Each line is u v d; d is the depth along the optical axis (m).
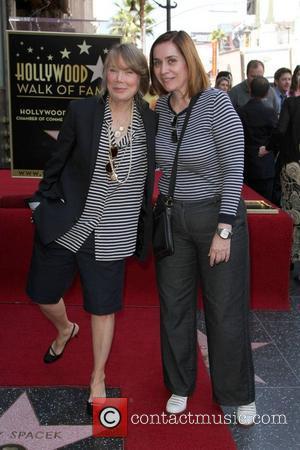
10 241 4.00
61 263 2.71
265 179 5.75
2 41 7.86
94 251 2.61
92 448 2.50
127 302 4.09
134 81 2.45
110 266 2.64
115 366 3.22
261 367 3.29
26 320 3.83
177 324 2.69
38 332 3.66
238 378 2.61
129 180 2.55
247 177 5.81
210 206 2.44
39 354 3.36
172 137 2.44
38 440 2.54
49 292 2.80
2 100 7.91
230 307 2.52
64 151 2.58
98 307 2.64
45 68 4.32
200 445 2.54
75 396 2.91
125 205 2.59
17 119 4.41
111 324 2.74
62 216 2.57
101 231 2.59
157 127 2.52
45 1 8.88
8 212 3.97
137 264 4.02
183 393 2.77
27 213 3.96
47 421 2.69
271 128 5.61
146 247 2.69
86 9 14.13
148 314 3.96
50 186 2.66
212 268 2.50
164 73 2.37
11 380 3.05
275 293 4.10
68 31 4.74
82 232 2.60
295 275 4.94
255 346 3.55
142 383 3.05
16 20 4.67
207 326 2.62
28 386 2.99
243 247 2.49
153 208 2.68
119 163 2.51
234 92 6.90
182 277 2.63
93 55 4.31
